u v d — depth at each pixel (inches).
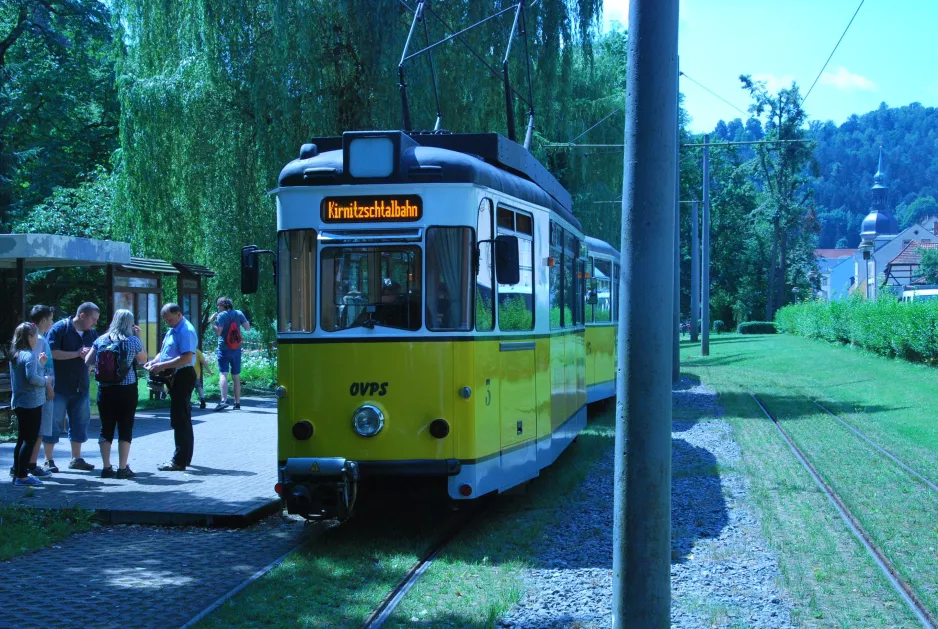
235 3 702.5
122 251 641.6
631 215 195.9
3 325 605.9
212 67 708.7
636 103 195.5
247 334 1112.2
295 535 326.3
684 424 654.5
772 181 2908.5
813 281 3432.6
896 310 1119.6
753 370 1223.5
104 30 1366.9
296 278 319.6
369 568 277.7
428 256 313.3
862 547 306.7
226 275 774.5
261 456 481.4
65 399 435.5
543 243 391.2
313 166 320.8
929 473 447.5
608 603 246.8
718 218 3267.7
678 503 383.9
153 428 592.4
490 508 374.0
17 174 1392.7
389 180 315.0
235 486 395.5
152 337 802.2
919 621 233.3
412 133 360.2
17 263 571.2
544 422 392.2
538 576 273.9
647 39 194.4
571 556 298.2
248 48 712.4
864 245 2113.7
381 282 315.3
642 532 193.5
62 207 1178.0
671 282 199.0
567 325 450.9
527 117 784.9
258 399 783.1
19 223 1263.5
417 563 288.7
